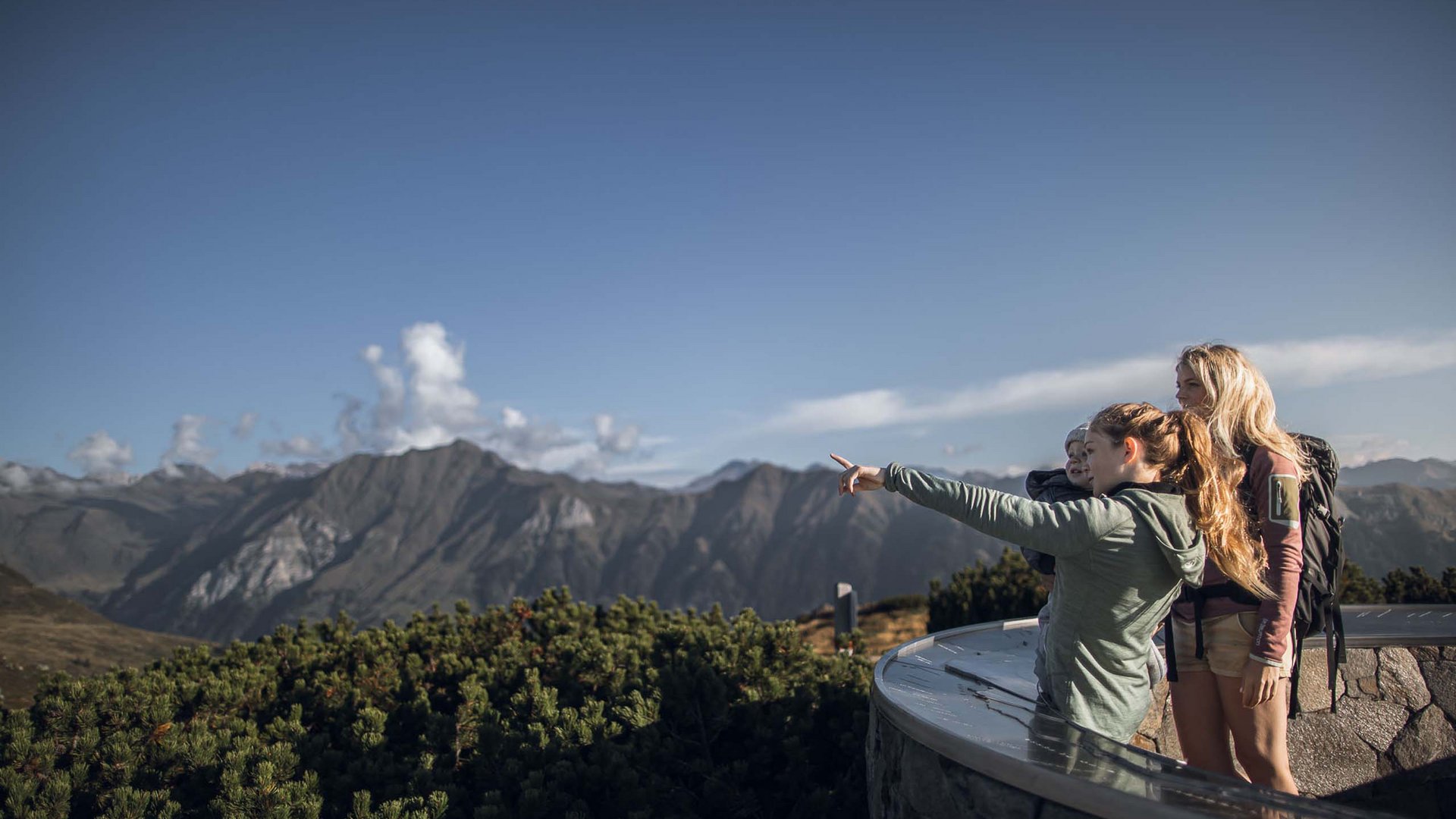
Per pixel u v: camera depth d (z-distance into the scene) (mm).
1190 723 3145
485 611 8117
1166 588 2645
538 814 4105
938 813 2816
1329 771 4500
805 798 4660
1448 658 4621
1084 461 3293
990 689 3555
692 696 5273
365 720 5320
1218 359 3098
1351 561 10531
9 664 12602
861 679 5918
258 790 4074
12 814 4223
